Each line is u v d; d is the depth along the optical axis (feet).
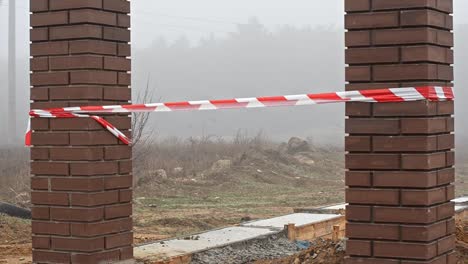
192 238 39.78
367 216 19.81
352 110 19.97
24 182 81.41
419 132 19.17
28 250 41.42
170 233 54.24
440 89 19.72
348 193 20.03
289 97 21.71
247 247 39.19
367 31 19.77
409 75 19.30
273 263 32.65
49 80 24.90
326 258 29.66
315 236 45.11
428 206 19.20
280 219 47.44
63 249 24.70
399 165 19.40
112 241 24.98
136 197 80.59
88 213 24.25
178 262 34.06
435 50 19.58
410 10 19.26
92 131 24.34
